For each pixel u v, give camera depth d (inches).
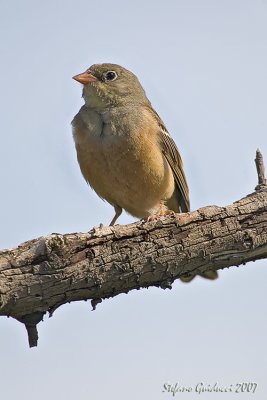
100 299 394.0
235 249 410.6
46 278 361.7
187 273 411.5
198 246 400.5
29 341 375.6
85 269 372.2
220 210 406.9
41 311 368.8
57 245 360.5
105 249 378.0
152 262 390.9
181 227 397.7
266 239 413.7
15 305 360.2
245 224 408.8
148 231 390.6
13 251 362.3
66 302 381.4
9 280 355.9
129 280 390.6
